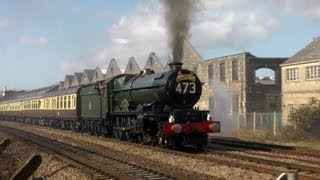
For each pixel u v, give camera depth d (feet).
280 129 96.84
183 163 51.16
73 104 115.55
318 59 121.08
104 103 90.33
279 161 49.83
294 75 131.75
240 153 61.67
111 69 220.84
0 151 38.42
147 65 180.96
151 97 70.33
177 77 66.64
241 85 143.84
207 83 155.74
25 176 24.71
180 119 63.82
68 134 106.63
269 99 147.74
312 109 95.25
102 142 81.10
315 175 42.83
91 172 45.16
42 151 67.10
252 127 114.62
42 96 157.89
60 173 47.21
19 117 206.08
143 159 55.88
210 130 64.03
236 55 146.41
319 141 85.10
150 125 69.67
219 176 42.45
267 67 147.84
